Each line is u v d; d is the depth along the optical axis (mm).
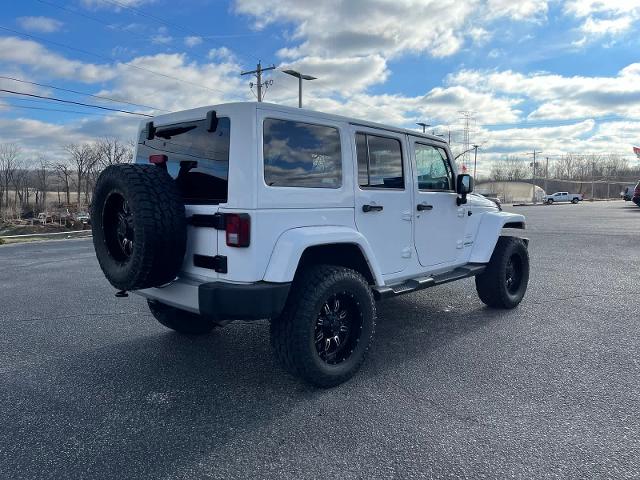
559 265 9109
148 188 3219
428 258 4777
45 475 2455
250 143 3168
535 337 4699
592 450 2650
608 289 6918
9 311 5977
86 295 6953
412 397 3365
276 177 3316
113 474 2463
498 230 5469
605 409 3150
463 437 2803
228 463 2559
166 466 2535
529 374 3760
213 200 3330
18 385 3645
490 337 4711
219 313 3145
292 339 3328
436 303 6160
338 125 3795
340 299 3621
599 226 18172
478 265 5430
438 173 4988
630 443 2725
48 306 6242
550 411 3127
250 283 3166
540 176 103875
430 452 2645
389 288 4133
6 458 2619
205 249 3352
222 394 3455
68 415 3139
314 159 3590
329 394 3438
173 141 3709
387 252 4250
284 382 3668
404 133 4461
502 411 3133
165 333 4957
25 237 19250
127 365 4047
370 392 3457
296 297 3357
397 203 4324
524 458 2576
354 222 3893
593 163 95188
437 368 3908
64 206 43500
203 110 3445
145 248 3141
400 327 5078
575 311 5695
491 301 5727
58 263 10688
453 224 5129
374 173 4129
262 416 3104
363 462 2551
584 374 3750
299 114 3498
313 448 2701
